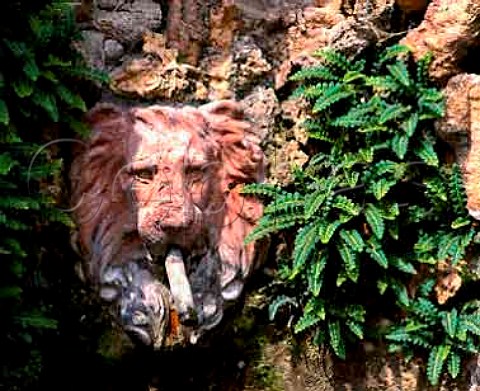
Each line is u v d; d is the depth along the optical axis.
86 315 4.70
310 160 4.92
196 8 4.89
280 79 4.97
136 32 4.80
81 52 4.70
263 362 4.98
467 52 4.77
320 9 4.99
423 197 4.82
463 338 4.55
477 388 4.65
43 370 4.78
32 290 4.62
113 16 4.80
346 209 4.61
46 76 4.35
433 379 4.61
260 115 4.89
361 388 4.95
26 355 4.52
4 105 4.20
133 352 4.71
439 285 4.78
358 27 4.82
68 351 4.79
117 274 4.62
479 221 4.62
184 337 4.58
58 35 4.46
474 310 4.72
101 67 4.74
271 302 4.89
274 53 5.01
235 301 4.75
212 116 4.74
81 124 4.54
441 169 4.74
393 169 4.70
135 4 4.86
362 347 4.96
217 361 4.98
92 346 4.73
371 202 4.76
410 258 4.78
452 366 4.64
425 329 4.76
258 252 4.81
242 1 4.96
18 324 4.42
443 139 4.77
